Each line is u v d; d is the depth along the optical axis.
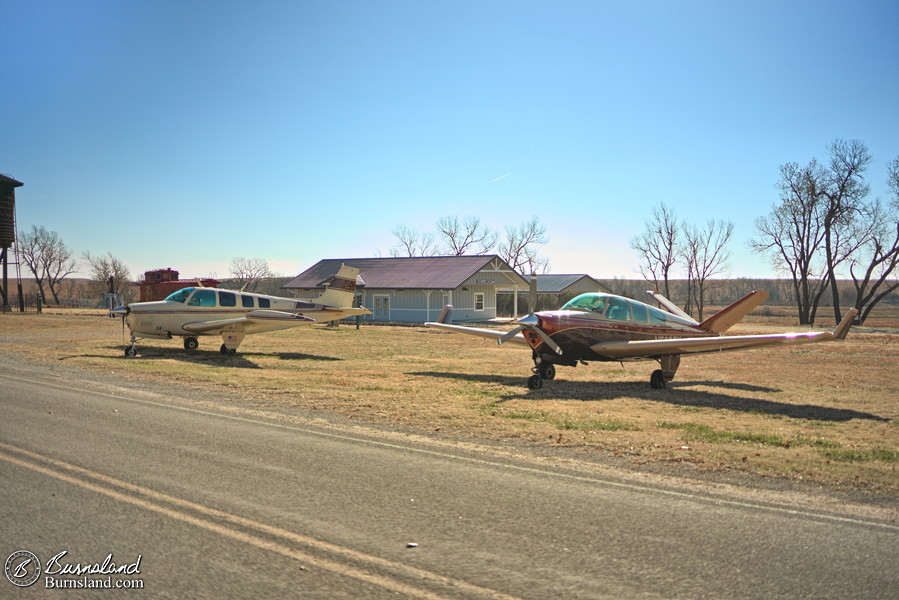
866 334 37.34
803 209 52.88
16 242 51.78
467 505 5.46
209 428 8.54
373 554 4.38
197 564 4.16
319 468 6.58
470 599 3.76
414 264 51.19
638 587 3.93
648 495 5.87
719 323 17.31
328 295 24.53
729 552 4.51
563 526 4.98
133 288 90.31
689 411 11.41
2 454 6.80
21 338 26.06
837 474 6.77
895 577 4.14
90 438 7.70
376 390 12.90
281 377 14.70
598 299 15.50
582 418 10.13
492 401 11.88
